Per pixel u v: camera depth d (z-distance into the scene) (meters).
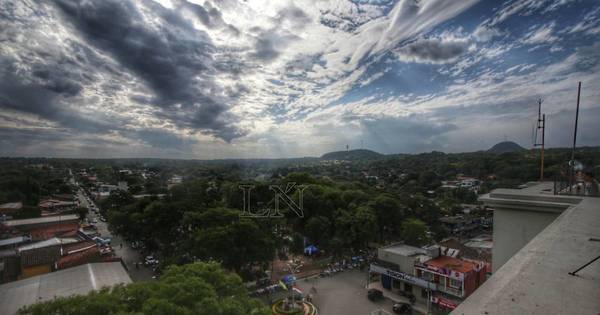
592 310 1.73
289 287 30.20
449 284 25.56
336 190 55.47
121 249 44.97
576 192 7.49
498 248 7.47
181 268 17.95
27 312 12.53
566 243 3.16
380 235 47.38
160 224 39.47
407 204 56.06
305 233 44.28
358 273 35.09
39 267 29.89
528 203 6.93
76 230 47.84
